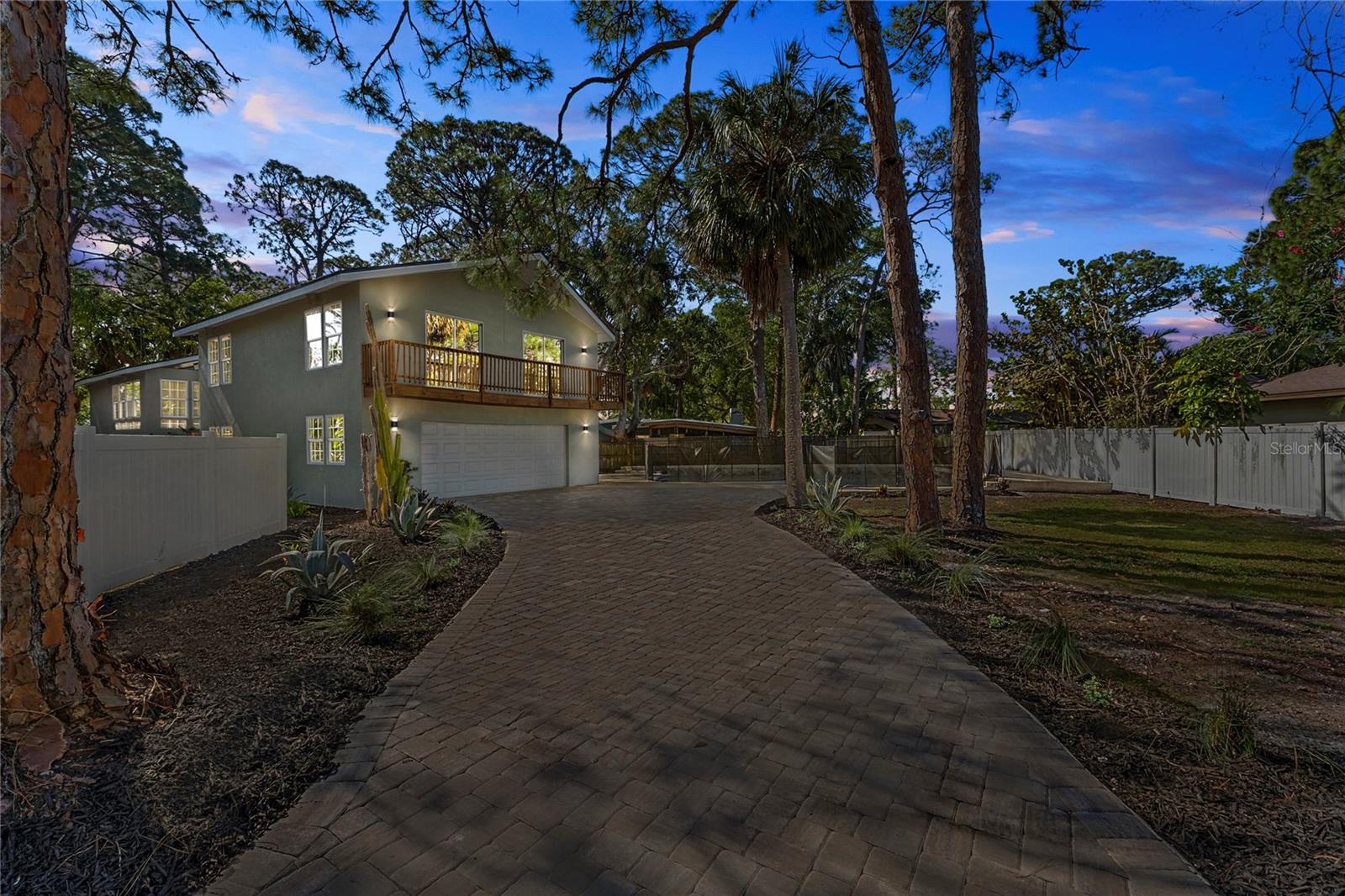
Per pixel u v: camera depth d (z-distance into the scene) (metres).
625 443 24.23
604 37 7.02
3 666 2.56
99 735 2.73
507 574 6.76
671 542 8.64
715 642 4.55
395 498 10.04
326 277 13.09
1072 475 17.20
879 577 6.50
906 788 2.60
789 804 2.50
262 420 15.80
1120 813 2.41
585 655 4.30
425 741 3.05
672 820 2.39
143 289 23.95
